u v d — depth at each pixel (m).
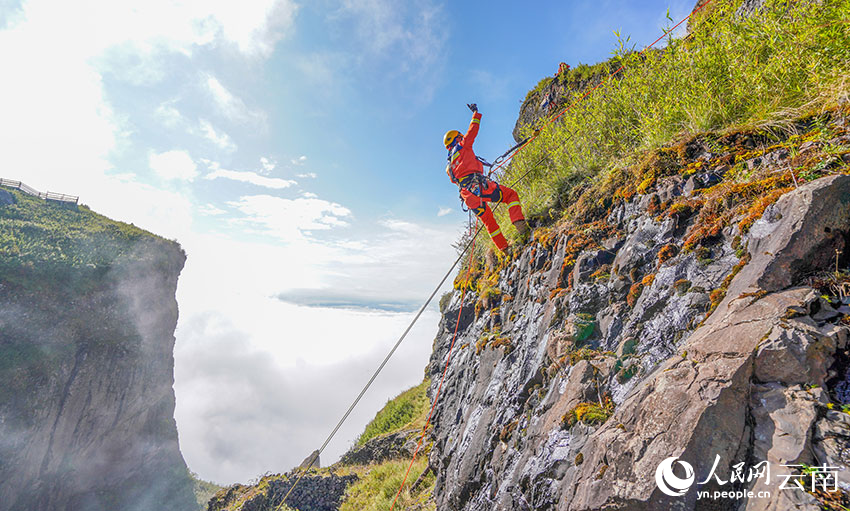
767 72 3.05
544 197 5.26
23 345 43.50
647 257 3.13
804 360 1.53
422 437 10.41
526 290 4.88
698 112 3.49
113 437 52.03
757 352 1.65
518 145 5.46
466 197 4.77
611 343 3.03
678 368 1.93
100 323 51.53
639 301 2.94
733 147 3.10
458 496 4.46
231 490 12.13
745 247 2.27
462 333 7.53
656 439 1.78
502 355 4.82
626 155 4.34
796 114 2.78
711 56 3.60
